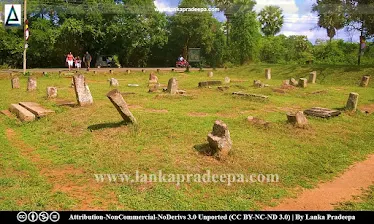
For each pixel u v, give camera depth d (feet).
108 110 35.01
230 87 59.26
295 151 24.99
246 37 131.23
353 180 21.01
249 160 22.25
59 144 25.62
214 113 37.70
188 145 24.64
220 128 22.77
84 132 27.84
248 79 85.97
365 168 23.16
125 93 48.75
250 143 26.16
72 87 58.85
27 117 32.83
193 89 58.34
